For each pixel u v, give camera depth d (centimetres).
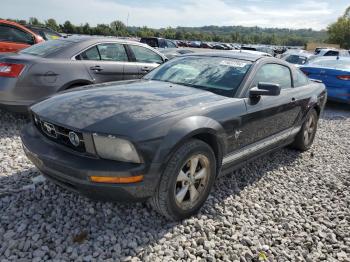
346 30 6744
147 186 256
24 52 561
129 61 618
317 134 645
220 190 364
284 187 395
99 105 287
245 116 337
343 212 347
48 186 336
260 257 265
